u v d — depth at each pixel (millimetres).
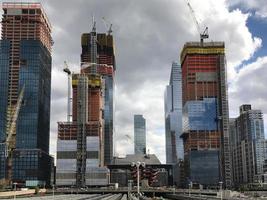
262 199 189375
